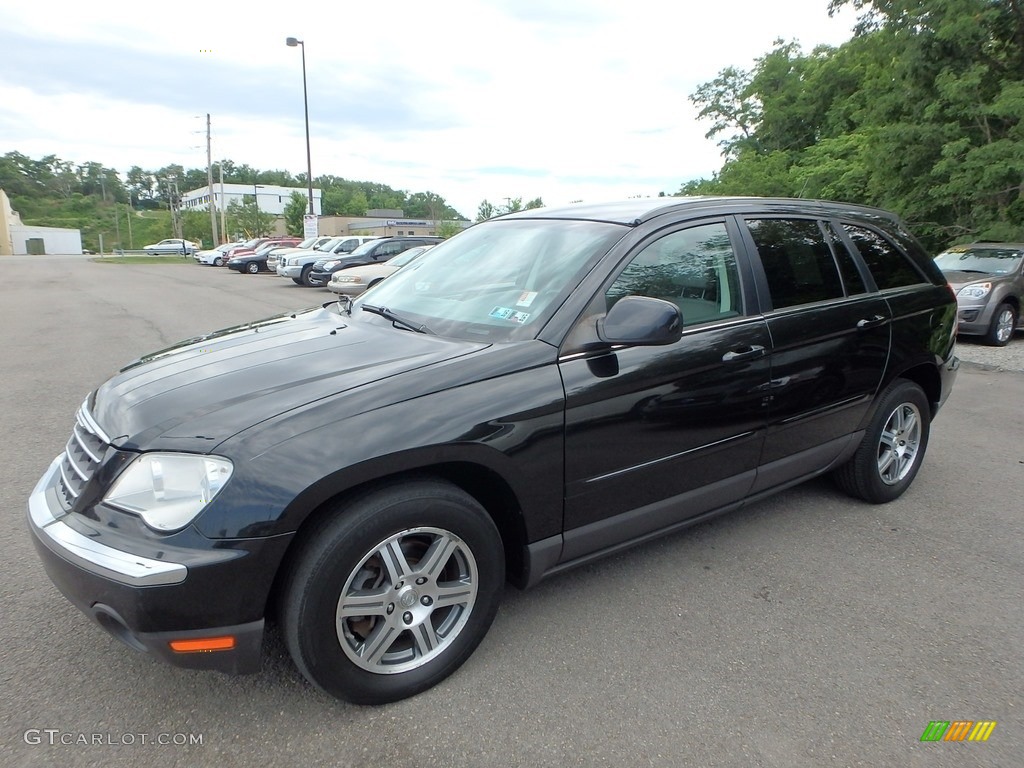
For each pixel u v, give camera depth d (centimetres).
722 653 282
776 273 353
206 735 233
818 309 362
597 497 287
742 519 411
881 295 402
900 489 438
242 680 261
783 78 2884
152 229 10925
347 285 1619
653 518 312
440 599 254
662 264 313
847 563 358
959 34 1491
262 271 3069
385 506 233
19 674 261
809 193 2095
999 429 604
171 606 208
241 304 1578
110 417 248
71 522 228
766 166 2478
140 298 1739
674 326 264
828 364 364
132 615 209
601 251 303
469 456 245
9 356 894
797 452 367
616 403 282
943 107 1573
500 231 370
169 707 246
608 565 354
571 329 279
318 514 229
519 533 275
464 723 241
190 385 256
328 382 248
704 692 259
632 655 279
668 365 296
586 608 313
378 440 228
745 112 3216
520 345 271
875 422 409
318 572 223
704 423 313
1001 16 1513
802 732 239
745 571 348
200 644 215
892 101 1678
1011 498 446
